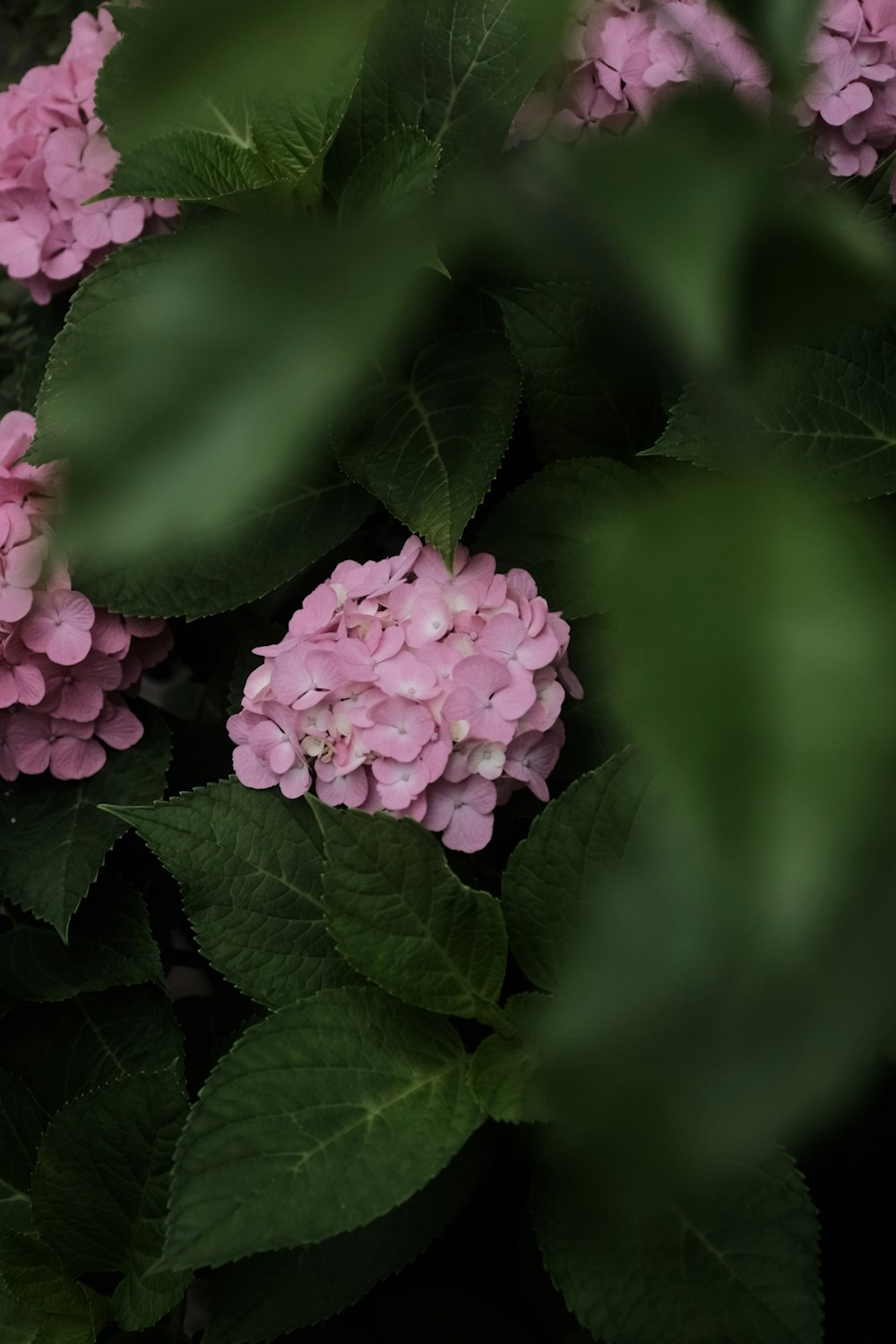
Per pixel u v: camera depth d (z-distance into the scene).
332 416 0.41
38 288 2.39
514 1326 2.16
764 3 0.46
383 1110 2.06
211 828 2.16
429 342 2.18
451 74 2.13
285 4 0.42
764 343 0.43
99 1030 2.27
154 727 2.29
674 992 0.36
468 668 2.13
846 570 0.35
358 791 2.15
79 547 0.39
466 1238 2.22
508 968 2.15
